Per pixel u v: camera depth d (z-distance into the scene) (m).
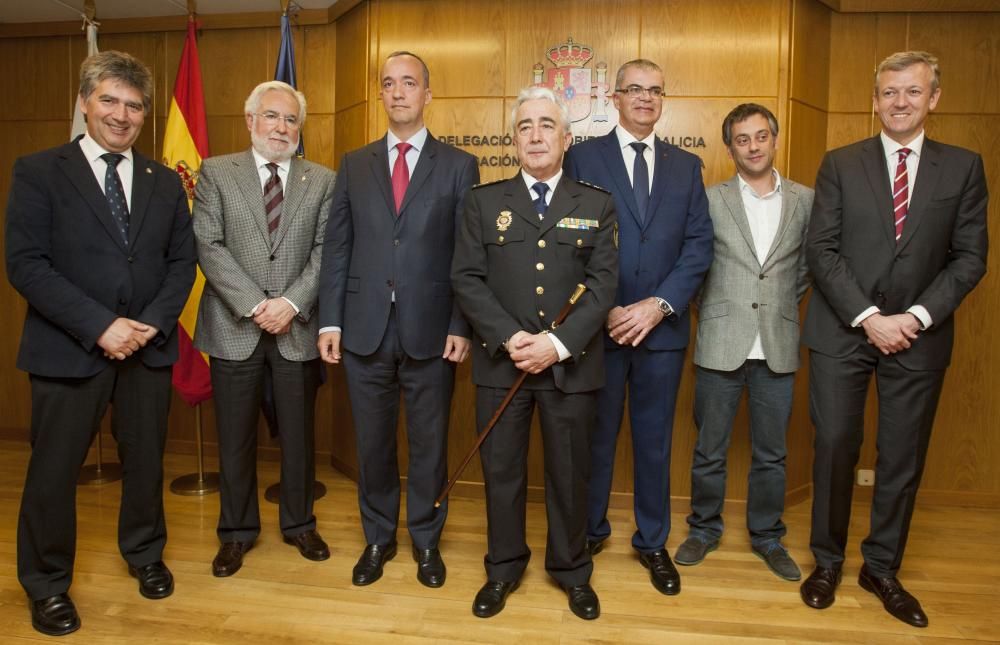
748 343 2.62
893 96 2.23
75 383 2.14
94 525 3.03
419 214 2.44
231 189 2.55
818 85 3.47
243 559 2.66
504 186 2.27
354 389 2.52
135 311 2.23
